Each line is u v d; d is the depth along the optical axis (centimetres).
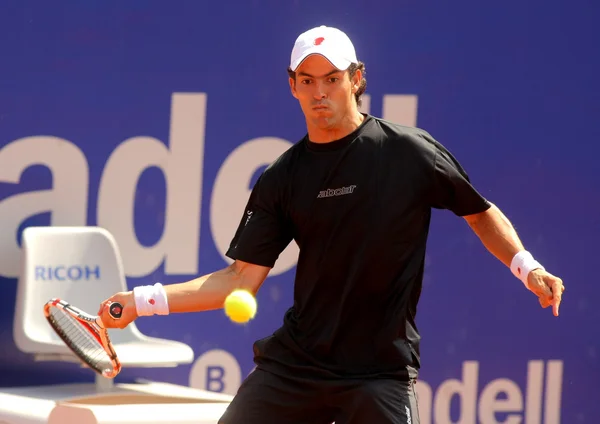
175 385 1855
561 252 2041
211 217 1877
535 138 2017
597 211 2055
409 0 1936
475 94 1983
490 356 2008
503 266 2009
